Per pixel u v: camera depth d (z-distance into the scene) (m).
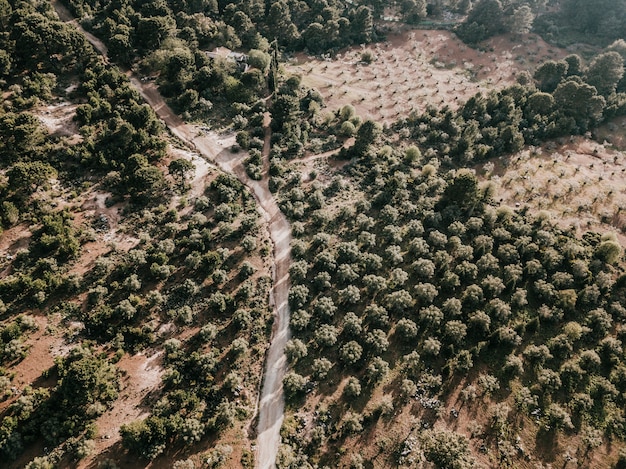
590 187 125.81
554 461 75.44
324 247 104.06
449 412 79.94
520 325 90.00
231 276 96.12
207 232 99.25
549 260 101.06
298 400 79.50
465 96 164.38
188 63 136.75
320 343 86.38
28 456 66.31
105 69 131.25
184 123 130.75
